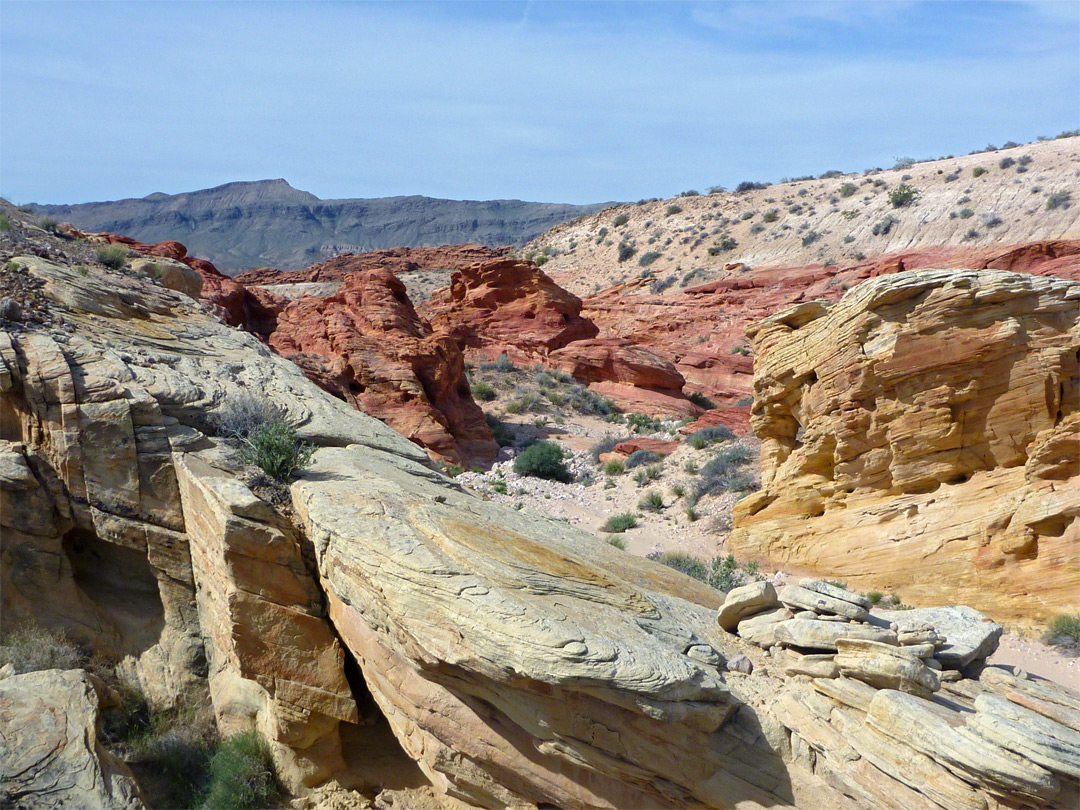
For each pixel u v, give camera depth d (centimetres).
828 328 1872
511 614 770
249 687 1041
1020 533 1577
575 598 880
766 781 788
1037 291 1589
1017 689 821
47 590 1073
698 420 3609
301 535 1048
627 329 6900
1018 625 1527
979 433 1695
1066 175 7525
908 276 1702
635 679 723
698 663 848
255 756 996
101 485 1092
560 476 3011
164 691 1073
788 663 876
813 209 9162
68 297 1442
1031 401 1611
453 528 967
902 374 1731
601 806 827
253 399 1349
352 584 916
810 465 1978
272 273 11100
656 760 786
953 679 851
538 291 5616
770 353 2059
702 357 5503
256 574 980
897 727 734
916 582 1705
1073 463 1558
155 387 1240
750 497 2100
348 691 1012
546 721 796
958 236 7312
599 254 10631
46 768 797
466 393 3791
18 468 1053
